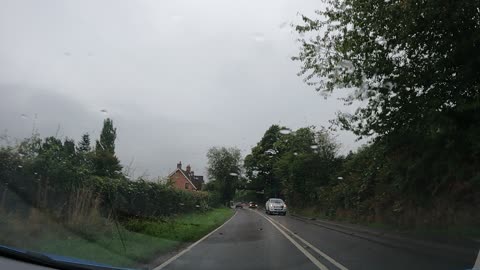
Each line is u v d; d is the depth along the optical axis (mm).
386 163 20250
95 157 18188
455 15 11930
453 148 14422
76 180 13305
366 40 14484
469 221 14578
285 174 50031
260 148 84750
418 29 12969
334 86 16328
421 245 13766
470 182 14359
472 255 11211
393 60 14758
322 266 10094
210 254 12180
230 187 92750
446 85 14016
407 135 16203
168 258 11281
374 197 24297
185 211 33625
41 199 11625
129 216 18422
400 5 12375
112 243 11867
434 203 16734
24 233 10438
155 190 23906
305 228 23312
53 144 13070
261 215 44062
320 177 41125
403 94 15086
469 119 13859
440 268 9781
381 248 13641
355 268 9805
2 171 10773
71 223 12133
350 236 18156
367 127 17016
